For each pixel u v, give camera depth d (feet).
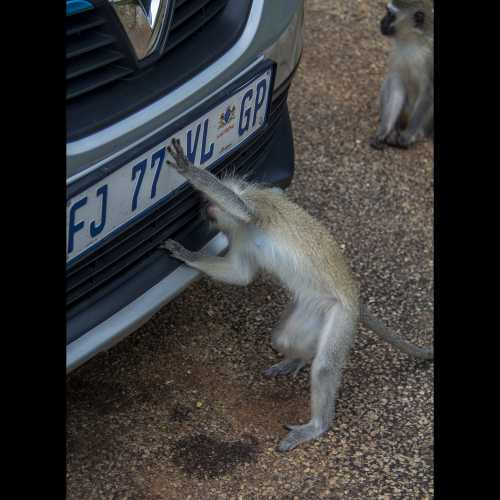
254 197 5.48
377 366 6.19
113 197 4.52
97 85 4.43
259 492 5.08
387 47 10.43
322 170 8.27
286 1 5.75
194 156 5.11
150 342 6.12
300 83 9.56
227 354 6.12
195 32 5.18
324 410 5.46
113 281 4.79
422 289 6.94
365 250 7.30
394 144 8.78
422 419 5.75
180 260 5.21
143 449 5.28
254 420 5.61
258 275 6.84
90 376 5.78
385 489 5.20
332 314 5.53
